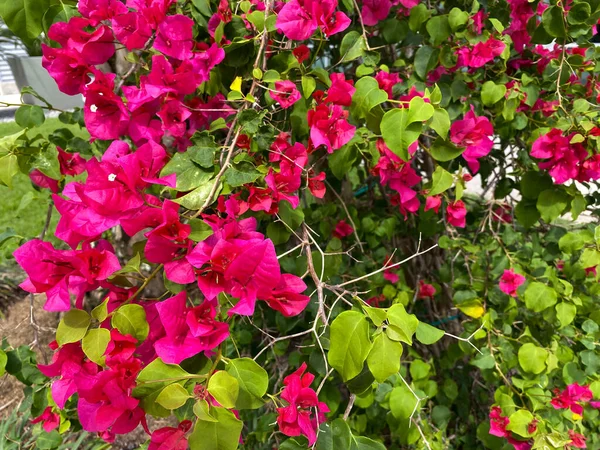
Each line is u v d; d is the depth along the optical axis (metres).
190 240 0.74
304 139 1.39
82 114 1.37
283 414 0.78
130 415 0.73
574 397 1.46
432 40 1.32
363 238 1.81
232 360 0.76
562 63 1.42
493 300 1.57
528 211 1.52
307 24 1.06
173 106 1.04
